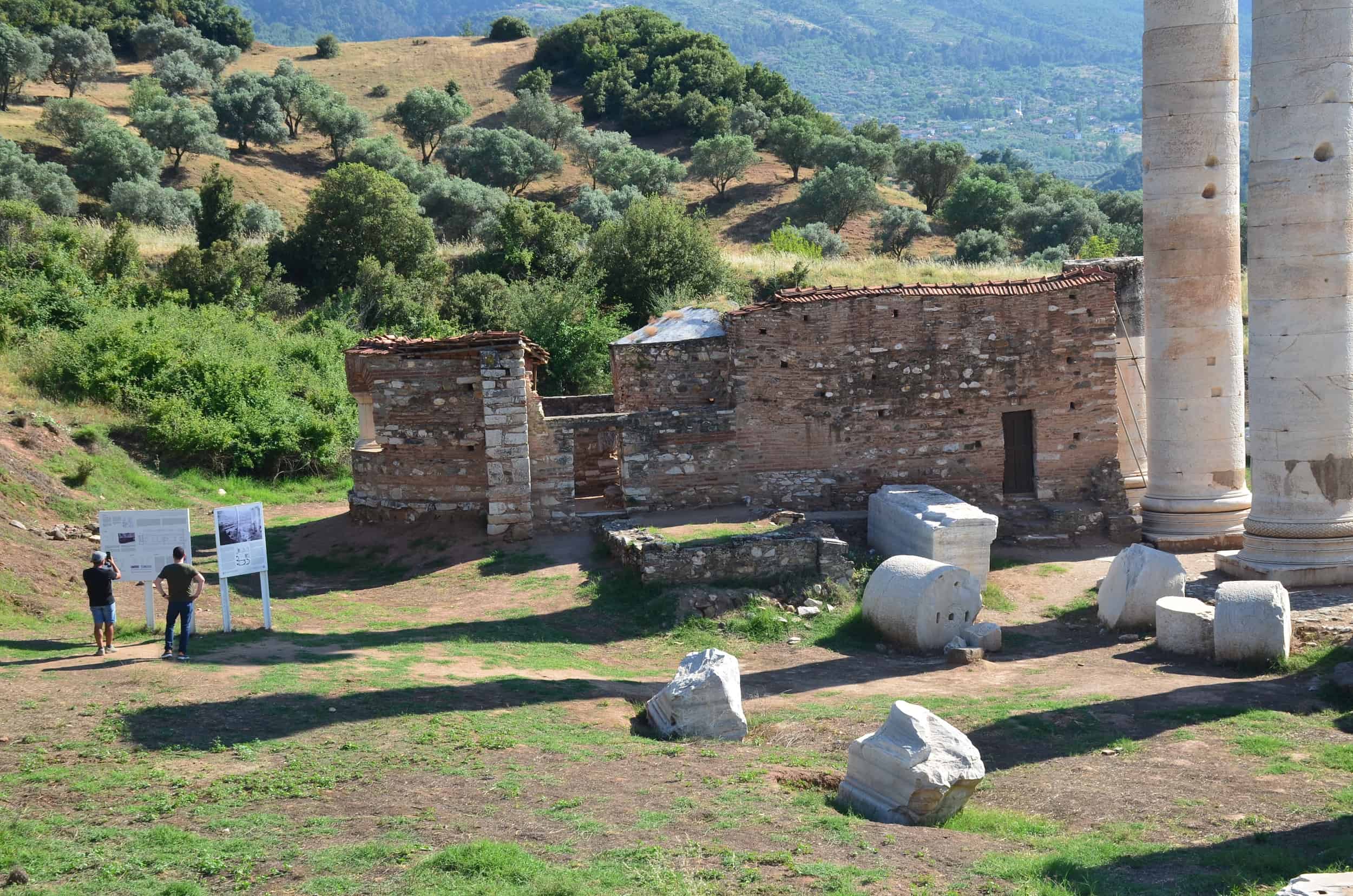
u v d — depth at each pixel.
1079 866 9.79
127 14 122.88
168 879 9.00
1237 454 25.58
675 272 50.88
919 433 26.81
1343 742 13.67
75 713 13.06
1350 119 21.38
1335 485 21.84
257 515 18.67
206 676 14.88
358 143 93.19
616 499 27.31
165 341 38.00
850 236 87.44
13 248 44.44
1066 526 26.19
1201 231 24.89
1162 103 24.83
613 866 9.27
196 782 11.24
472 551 24.98
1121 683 17.14
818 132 105.50
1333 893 7.23
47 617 18.67
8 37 90.12
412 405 26.28
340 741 12.70
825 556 22.14
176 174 79.50
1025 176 118.44
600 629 20.55
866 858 9.73
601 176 96.88
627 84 119.94
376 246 54.72
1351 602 20.47
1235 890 9.27
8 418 29.16
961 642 19.62
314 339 44.31
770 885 8.98
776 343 26.33
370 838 9.93
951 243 87.50
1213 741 13.97
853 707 15.95
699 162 95.06
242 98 94.38
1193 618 18.48
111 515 17.61
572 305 46.03
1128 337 28.81
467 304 50.03
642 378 27.77
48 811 10.39
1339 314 21.61
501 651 18.31
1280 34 21.39
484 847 9.35
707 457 26.41
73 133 77.81
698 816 10.68
